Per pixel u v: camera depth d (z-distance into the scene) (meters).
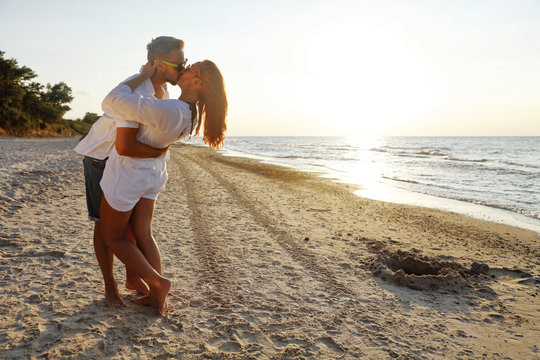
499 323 2.85
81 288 2.80
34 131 56.62
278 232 5.38
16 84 54.69
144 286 2.75
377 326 2.62
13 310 2.38
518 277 4.13
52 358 1.87
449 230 6.79
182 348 2.10
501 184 15.06
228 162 22.30
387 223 6.97
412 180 16.12
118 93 1.96
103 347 2.02
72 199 6.35
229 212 6.62
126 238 2.31
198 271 3.49
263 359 2.06
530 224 7.84
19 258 3.36
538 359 2.31
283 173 16.83
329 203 8.93
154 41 2.20
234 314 2.62
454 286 3.59
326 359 2.13
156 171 2.29
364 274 3.78
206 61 2.22
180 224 5.36
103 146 2.17
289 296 3.06
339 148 61.78
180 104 2.08
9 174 8.20
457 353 2.33
